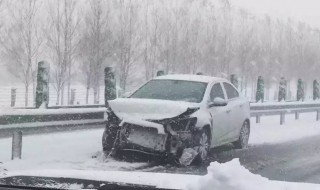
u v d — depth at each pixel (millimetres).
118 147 7875
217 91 9406
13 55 25891
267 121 17594
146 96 8914
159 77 9586
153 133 7703
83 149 8688
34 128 7875
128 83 24766
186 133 7809
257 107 14883
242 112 10211
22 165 7094
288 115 21750
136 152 8109
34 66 25922
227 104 9531
